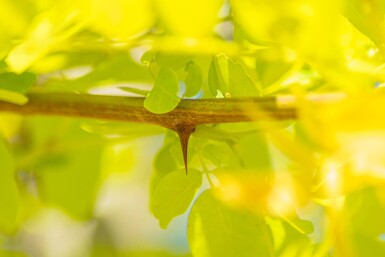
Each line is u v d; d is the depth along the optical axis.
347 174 0.27
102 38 0.32
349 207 0.33
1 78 0.35
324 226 0.31
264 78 0.36
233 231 0.34
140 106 0.36
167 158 0.38
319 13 0.26
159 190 0.34
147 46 0.32
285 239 0.34
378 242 0.34
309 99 0.29
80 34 0.32
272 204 0.26
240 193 0.26
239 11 0.27
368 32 0.31
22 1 0.29
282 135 0.28
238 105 0.34
